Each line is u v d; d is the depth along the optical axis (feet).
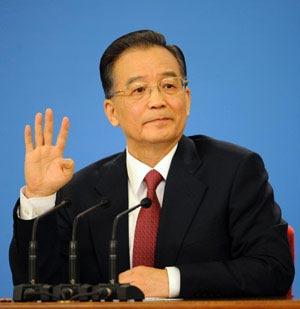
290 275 24.88
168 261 25.41
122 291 19.65
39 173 24.41
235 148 27.14
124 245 25.95
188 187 26.02
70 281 22.13
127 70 26.17
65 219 27.07
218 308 16.61
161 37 26.50
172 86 26.03
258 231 25.30
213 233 25.55
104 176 27.25
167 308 16.63
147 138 25.93
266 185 26.50
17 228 24.56
